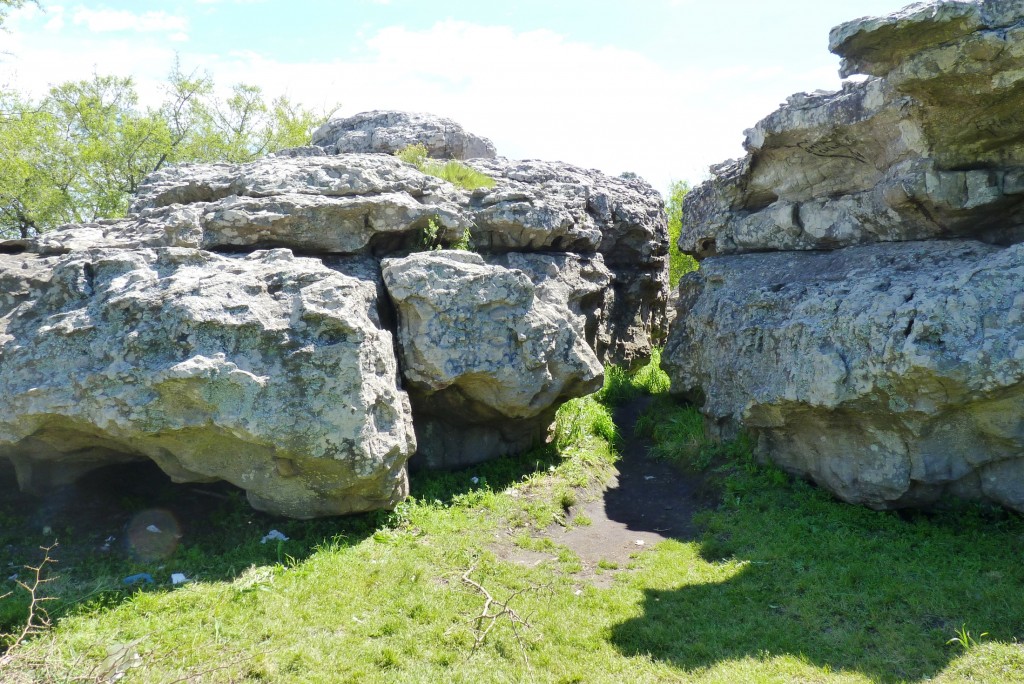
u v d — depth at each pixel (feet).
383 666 18.80
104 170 86.28
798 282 33.14
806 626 20.79
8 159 71.82
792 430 30.66
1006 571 22.75
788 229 36.60
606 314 49.29
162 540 25.82
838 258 33.83
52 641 18.08
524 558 25.34
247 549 24.57
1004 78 26.09
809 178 35.91
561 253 42.55
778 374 30.12
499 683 18.28
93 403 23.84
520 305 30.96
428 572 23.21
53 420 24.72
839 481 28.81
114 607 21.03
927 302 25.67
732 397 34.30
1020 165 29.50
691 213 44.11
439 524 26.63
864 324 27.07
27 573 23.36
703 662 19.33
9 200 75.82
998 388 23.93
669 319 63.31
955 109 28.48
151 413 23.71
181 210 30.25
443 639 19.84
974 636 19.57
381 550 24.48
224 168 36.58
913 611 21.11
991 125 28.53
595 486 32.37
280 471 24.64
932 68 26.78
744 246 38.88
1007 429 25.11
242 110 99.35
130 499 28.40
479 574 23.38
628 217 53.36
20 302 27.22
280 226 30.48
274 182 32.27
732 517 28.58
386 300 30.66
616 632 20.59
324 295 25.50
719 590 23.07
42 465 27.76
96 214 85.10
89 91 88.43
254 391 23.56
